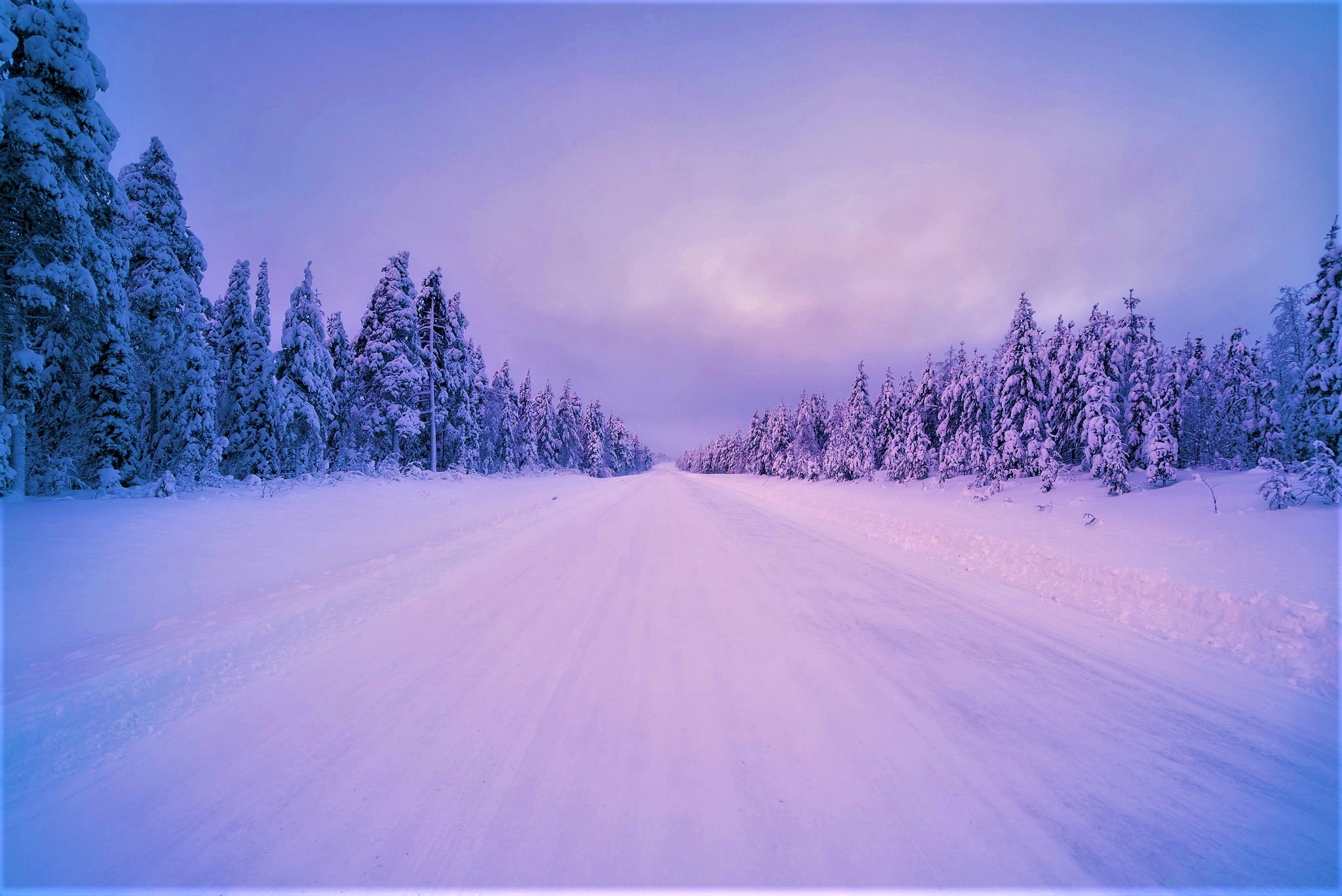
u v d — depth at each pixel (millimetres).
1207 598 5461
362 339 28719
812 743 2943
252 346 21375
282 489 14680
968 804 2441
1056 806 2438
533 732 3049
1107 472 19641
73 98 11234
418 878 1983
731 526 13180
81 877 1998
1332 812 2418
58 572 6023
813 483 42125
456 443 32562
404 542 9797
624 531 11984
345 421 28891
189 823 2299
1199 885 1990
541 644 4543
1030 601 6121
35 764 2705
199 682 3725
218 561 7184
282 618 5055
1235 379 24906
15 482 10461
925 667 4105
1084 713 3369
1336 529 8727
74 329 11883
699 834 2207
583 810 2369
